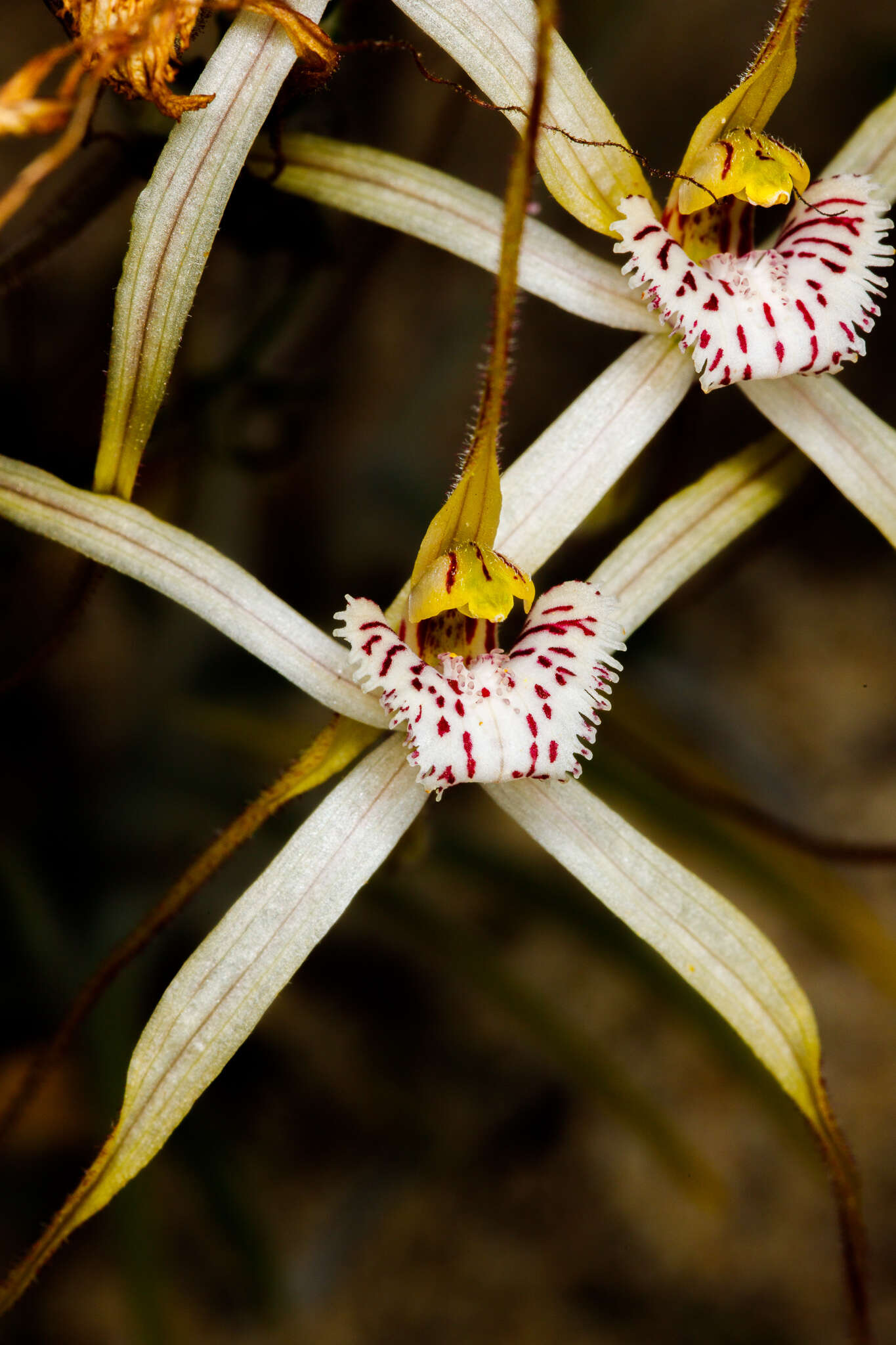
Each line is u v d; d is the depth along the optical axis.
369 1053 0.27
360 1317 0.26
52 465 0.25
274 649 0.21
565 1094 0.27
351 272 0.25
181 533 0.21
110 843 0.27
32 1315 0.26
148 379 0.21
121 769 0.27
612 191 0.22
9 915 0.26
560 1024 0.26
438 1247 0.26
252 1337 0.26
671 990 0.26
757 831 0.25
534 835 0.22
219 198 0.21
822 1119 0.22
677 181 0.22
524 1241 0.26
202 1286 0.26
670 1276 0.26
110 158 0.22
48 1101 0.26
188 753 0.27
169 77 0.21
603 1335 0.26
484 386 0.21
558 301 0.22
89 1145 0.26
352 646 0.21
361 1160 0.27
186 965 0.21
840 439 0.22
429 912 0.26
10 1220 0.26
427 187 0.22
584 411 0.22
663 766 0.26
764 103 0.22
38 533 0.21
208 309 0.26
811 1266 0.26
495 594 0.21
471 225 0.22
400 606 0.22
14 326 0.25
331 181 0.22
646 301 0.22
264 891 0.22
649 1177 0.27
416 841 0.23
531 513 0.22
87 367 0.25
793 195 0.22
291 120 0.22
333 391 0.26
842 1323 0.26
